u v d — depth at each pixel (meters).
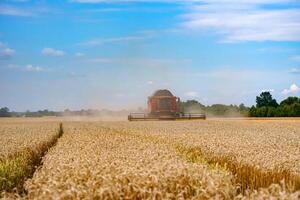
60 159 16.59
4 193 11.12
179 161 15.66
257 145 23.89
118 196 10.40
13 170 17.17
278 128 46.88
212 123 58.91
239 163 17.47
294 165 16.30
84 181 12.23
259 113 108.62
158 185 11.06
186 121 66.06
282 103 117.25
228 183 11.34
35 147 25.47
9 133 38.62
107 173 12.55
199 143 25.45
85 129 48.66
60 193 10.42
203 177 11.57
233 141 26.56
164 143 28.09
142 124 56.34
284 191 9.59
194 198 10.38
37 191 10.88
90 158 16.59
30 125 59.66
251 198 9.95
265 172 15.27
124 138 30.48
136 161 15.48
